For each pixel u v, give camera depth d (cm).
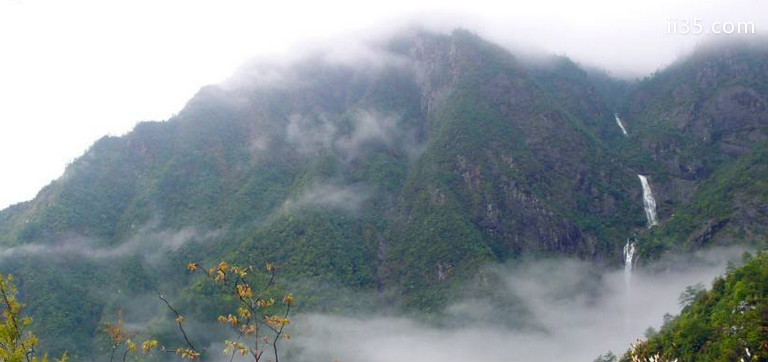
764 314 9212
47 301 15925
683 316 11438
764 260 10831
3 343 2438
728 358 8675
